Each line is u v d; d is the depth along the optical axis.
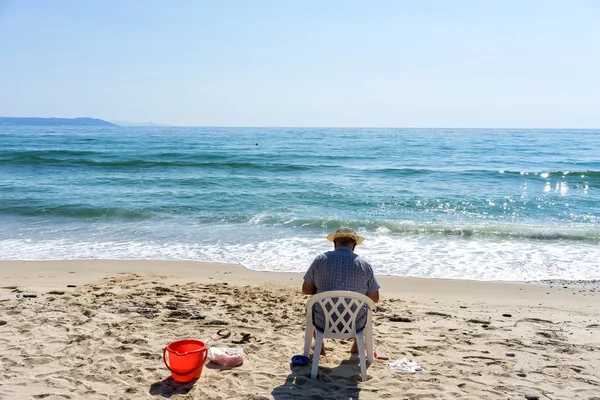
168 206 15.34
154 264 9.35
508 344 5.16
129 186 19.45
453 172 25.09
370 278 4.42
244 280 8.27
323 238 11.63
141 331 5.29
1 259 9.59
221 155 34.66
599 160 34.56
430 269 9.35
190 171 24.80
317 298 4.17
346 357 4.72
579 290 8.09
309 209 15.34
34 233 11.94
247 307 6.42
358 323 4.27
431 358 4.73
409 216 14.60
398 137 82.94
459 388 4.09
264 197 17.22
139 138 71.06
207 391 3.96
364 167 27.66
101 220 13.52
